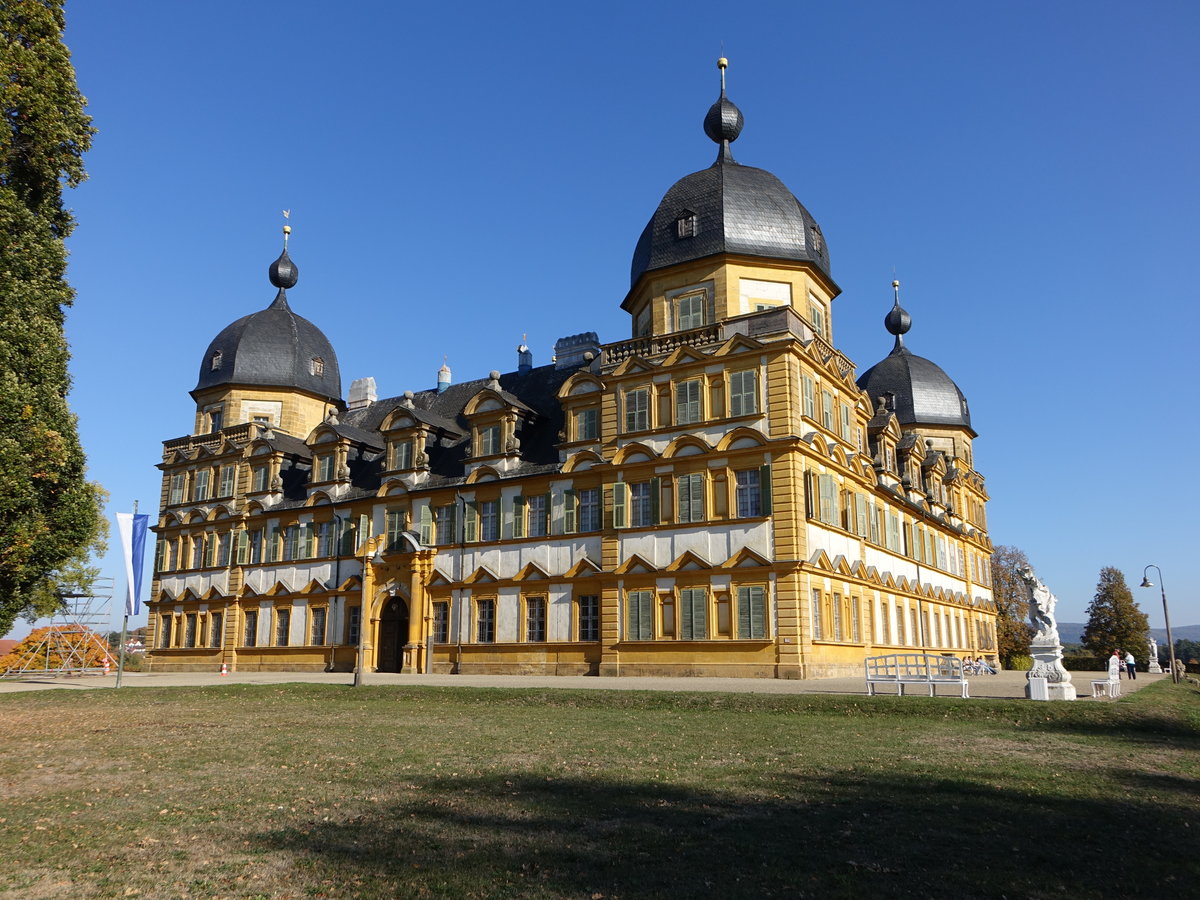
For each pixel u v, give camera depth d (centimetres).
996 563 9594
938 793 1299
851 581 4391
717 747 1806
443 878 884
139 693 3412
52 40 2378
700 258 4353
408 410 5256
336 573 5381
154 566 6372
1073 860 945
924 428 7100
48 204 2402
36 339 2269
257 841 1040
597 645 4284
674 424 4172
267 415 6425
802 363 4078
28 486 2209
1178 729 2181
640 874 893
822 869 909
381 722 2348
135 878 905
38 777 1509
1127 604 10719
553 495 4578
